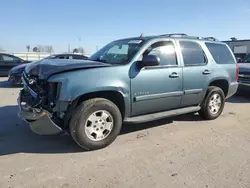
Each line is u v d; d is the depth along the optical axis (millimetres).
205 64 5723
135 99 4555
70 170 3590
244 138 4988
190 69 5359
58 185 3209
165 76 4918
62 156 4031
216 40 6383
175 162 3881
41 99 3994
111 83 4207
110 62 4762
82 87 3955
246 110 7426
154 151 4277
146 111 4883
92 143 4184
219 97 6172
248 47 26172
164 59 4996
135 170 3615
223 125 5812
